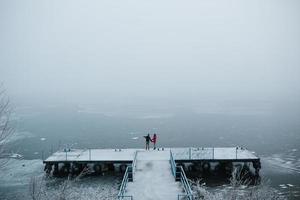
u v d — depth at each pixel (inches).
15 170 1694.1
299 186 1501.0
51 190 1378.0
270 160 1925.4
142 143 2444.6
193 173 1658.5
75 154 1750.7
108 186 1488.7
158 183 1088.8
